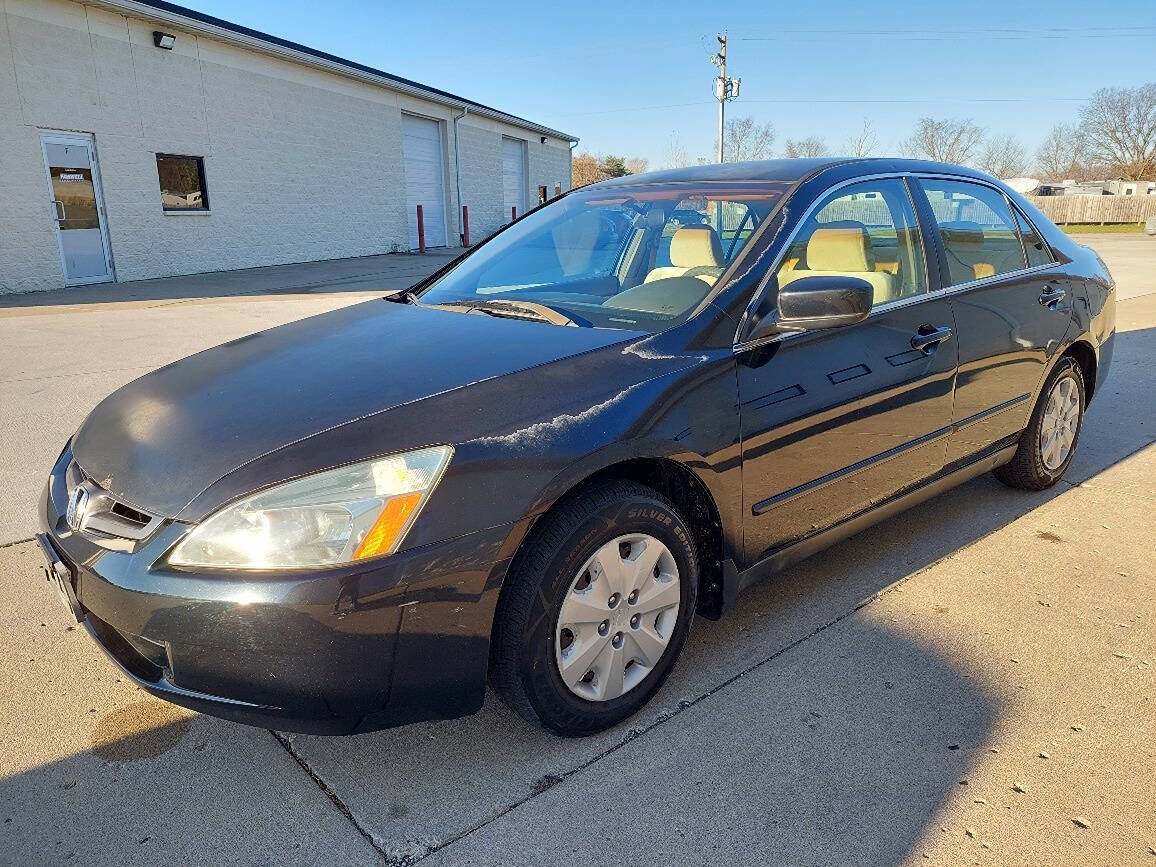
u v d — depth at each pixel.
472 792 2.06
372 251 20.38
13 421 5.30
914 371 2.95
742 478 2.43
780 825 1.94
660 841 1.90
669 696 2.45
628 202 3.25
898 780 2.09
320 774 2.13
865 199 3.03
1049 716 2.34
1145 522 3.70
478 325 2.63
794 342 2.57
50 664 2.62
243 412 2.13
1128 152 71.19
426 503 1.86
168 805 2.02
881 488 2.96
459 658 1.93
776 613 2.94
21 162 12.13
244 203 16.27
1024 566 3.28
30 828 1.94
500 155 26.05
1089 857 1.83
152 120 14.08
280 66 16.70
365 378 2.23
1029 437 3.82
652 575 2.30
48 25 12.25
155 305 10.89
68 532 2.07
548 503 1.99
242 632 1.76
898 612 2.93
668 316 2.52
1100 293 4.15
